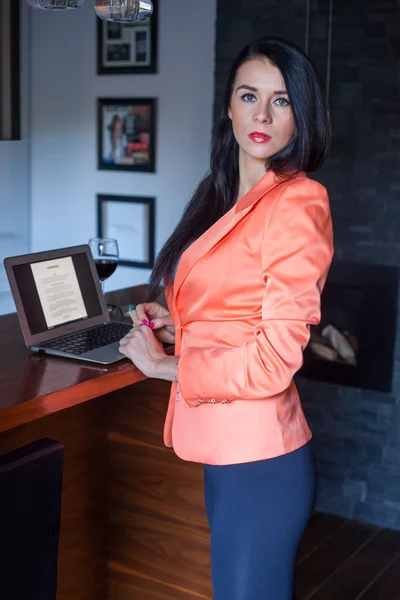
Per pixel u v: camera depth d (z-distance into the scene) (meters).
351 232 3.33
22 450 1.47
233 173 1.78
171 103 3.99
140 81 4.07
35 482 1.45
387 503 3.41
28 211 4.54
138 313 1.98
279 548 1.60
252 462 1.56
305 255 1.44
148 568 2.43
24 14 4.35
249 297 1.54
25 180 4.50
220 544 1.62
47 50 4.34
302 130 1.57
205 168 3.95
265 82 1.57
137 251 4.23
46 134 4.42
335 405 3.46
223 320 1.57
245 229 1.53
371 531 3.36
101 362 1.88
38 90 4.40
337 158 3.30
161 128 4.05
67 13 4.24
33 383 1.72
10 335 2.19
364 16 3.19
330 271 3.39
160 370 1.67
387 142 3.22
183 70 3.93
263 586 1.61
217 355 1.50
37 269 2.08
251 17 3.45
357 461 3.45
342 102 3.27
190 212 1.80
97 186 4.31
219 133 1.77
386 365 3.34
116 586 2.51
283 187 1.51
